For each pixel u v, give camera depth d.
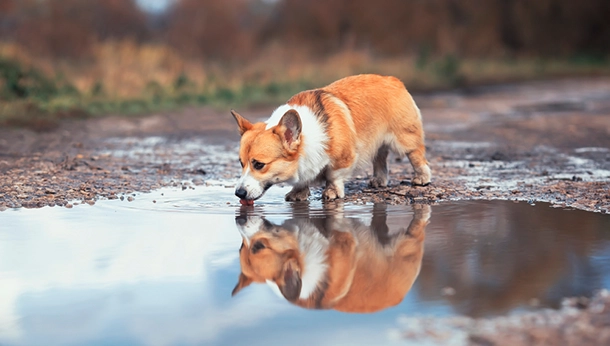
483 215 11.40
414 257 9.04
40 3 40.78
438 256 9.06
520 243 9.59
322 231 10.44
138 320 7.01
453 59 50.31
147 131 23.97
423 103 34.88
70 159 17.45
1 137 20.58
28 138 20.86
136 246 9.59
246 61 45.16
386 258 9.03
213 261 8.92
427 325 6.79
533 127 24.53
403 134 13.52
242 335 6.62
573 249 9.29
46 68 31.69
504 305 7.27
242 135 12.12
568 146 19.95
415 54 54.78
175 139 22.14
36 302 7.50
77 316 7.12
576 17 67.81
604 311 7.07
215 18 47.16
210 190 13.87
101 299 7.59
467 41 61.22
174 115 28.48
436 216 11.34
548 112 29.92
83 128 23.75
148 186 14.25
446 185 14.09
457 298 7.50
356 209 11.94
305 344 6.40
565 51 66.19
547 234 10.08
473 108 32.62
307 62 45.34
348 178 12.92
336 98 12.52
